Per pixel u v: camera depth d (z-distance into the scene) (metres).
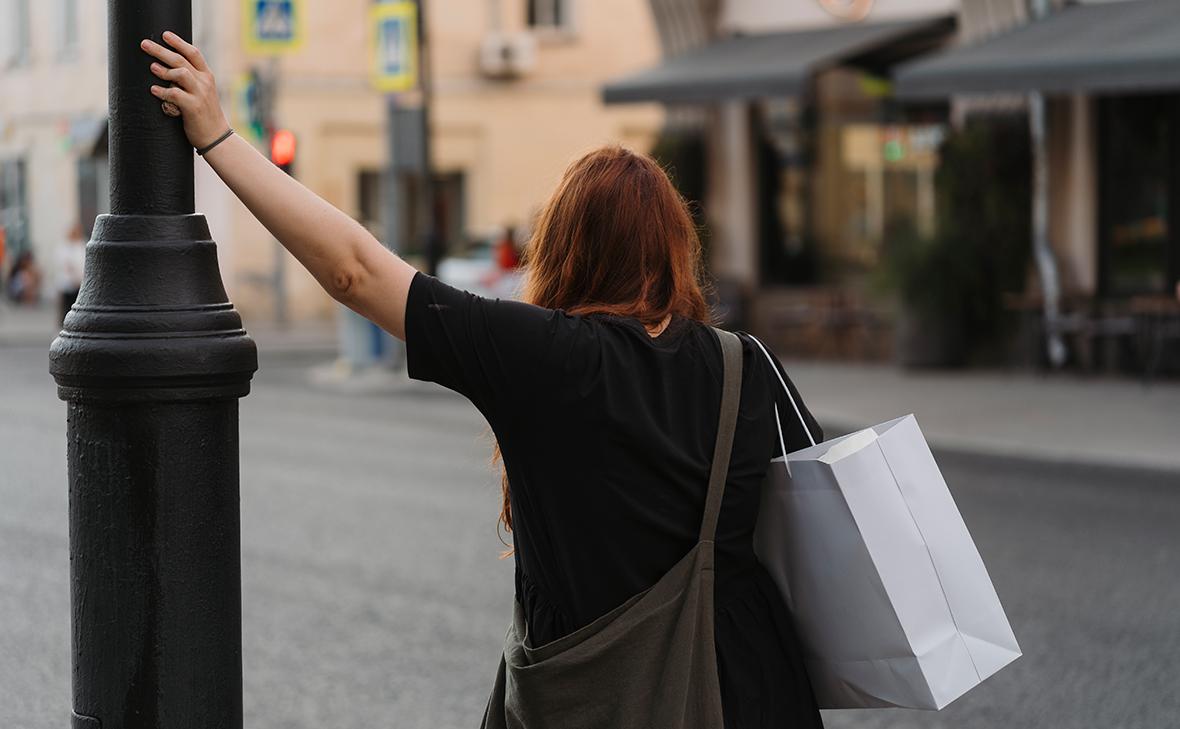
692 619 2.85
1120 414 17.34
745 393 2.97
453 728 6.60
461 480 13.44
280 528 11.09
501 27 38.25
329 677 7.34
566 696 2.82
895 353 22.25
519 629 2.97
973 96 22.22
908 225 22.59
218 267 3.34
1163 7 19.75
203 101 3.14
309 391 21.83
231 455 3.31
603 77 38.66
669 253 3.04
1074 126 21.22
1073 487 13.16
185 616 3.23
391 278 2.84
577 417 2.82
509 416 2.83
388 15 21.88
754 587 3.01
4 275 39.22
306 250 2.87
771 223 25.45
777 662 2.96
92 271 3.24
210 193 34.50
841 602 3.01
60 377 3.21
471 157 38.25
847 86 24.44
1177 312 19.28
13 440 15.95
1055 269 21.23
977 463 14.56
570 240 3.02
